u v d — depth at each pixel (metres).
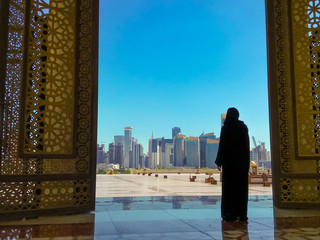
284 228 2.72
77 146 3.83
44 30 3.73
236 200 3.08
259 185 9.80
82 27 4.05
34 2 3.69
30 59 3.60
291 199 4.05
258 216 3.41
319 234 2.46
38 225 2.92
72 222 3.07
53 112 3.68
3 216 3.20
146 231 2.59
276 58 4.35
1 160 3.34
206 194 6.05
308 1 4.38
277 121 4.21
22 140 3.43
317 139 4.12
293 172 4.13
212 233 2.51
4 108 3.41
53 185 3.60
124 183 10.43
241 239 2.29
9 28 3.54
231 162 3.13
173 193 6.30
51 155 3.57
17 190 3.37
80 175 3.76
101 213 3.65
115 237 2.39
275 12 4.45
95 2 4.17
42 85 3.64
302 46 4.31
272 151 4.20
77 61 3.91
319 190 4.07
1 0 3.48
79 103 3.90
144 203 4.55
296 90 4.22
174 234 2.48
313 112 4.15
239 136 3.17
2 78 3.39
